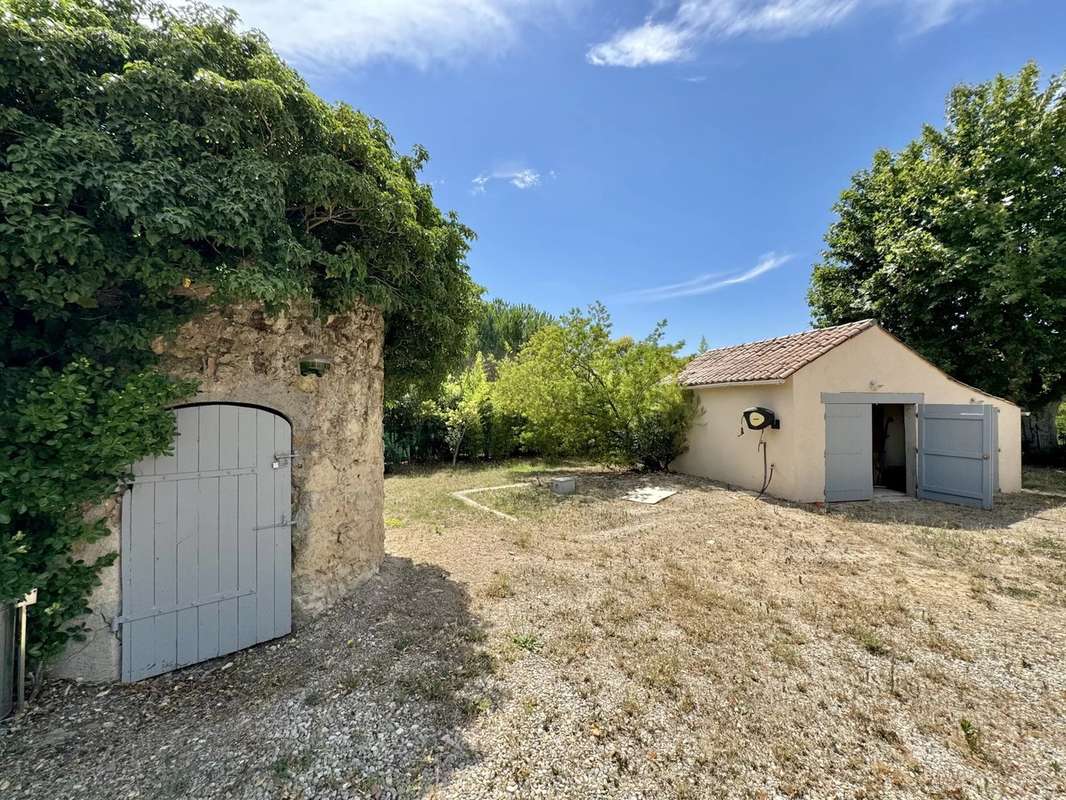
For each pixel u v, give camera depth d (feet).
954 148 50.96
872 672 11.56
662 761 8.54
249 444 12.79
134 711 9.92
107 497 10.27
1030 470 48.67
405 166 18.33
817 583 17.54
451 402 55.93
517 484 39.55
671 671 11.50
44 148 8.36
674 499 32.50
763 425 32.32
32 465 9.06
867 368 32.96
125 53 10.19
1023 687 10.93
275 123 11.66
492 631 13.69
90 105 9.32
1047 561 20.03
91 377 9.81
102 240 9.31
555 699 10.38
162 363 11.46
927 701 10.39
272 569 13.21
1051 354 43.83
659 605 15.53
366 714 9.83
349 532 15.85
